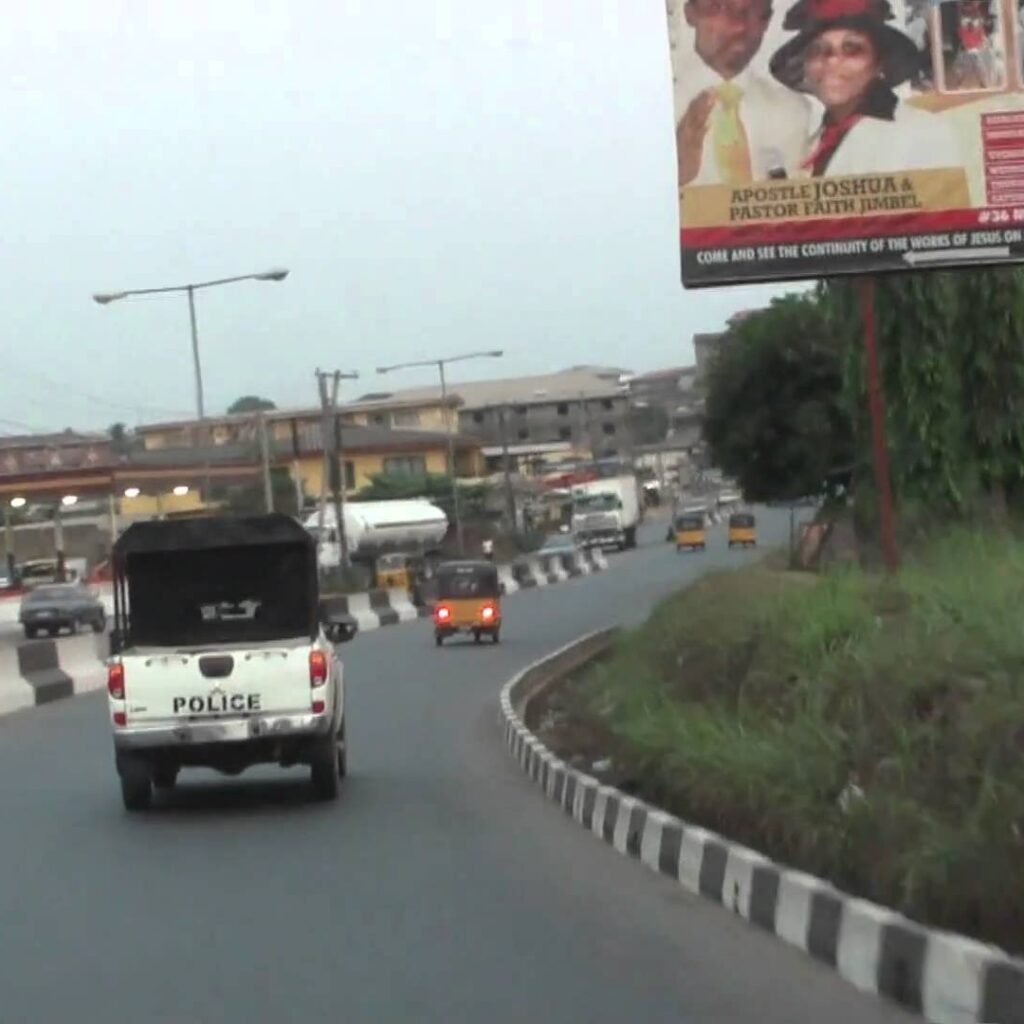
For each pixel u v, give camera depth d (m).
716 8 22.56
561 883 13.16
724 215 22.50
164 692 17.70
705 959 10.36
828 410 46.38
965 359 27.91
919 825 10.09
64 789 20.36
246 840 15.96
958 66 22.39
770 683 15.76
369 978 10.19
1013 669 11.42
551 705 29.06
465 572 48.62
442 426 134.88
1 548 105.19
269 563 19.19
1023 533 25.62
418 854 14.80
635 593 64.25
